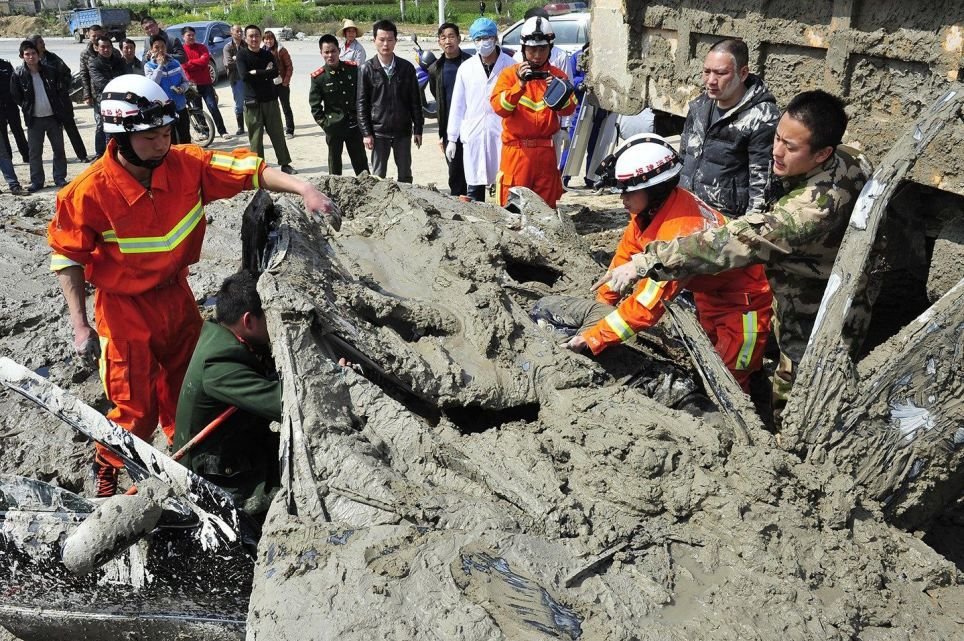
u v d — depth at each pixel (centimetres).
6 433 459
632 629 231
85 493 426
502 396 335
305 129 1491
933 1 415
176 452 331
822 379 303
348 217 491
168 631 312
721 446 296
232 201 671
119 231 369
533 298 430
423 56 1241
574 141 959
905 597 258
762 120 488
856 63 471
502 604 230
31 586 324
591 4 745
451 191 928
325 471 276
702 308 407
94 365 371
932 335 288
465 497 271
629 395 330
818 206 337
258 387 319
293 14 3716
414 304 371
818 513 277
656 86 679
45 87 1075
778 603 245
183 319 409
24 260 594
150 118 348
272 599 234
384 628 221
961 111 312
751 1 548
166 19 4031
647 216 384
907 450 298
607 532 263
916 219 459
